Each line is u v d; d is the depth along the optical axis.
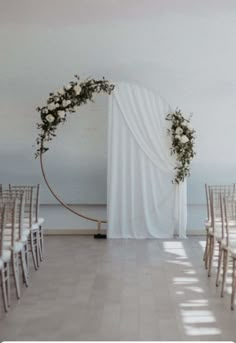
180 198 8.80
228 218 5.80
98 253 7.71
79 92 8.29
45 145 9.21
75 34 8.95
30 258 7.47
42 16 8.90
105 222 9.16
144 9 8.88
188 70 9.02
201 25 8.90
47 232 9.47
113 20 8.91
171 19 8.90
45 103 9.15
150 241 8.65
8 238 5.61
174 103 9.12
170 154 8.73
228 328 4.53
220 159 9.20
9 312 4.96
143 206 8.80
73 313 4.93
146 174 8.80
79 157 9.23
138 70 9.04
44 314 4.90
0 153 9.28
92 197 9.36
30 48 9.00
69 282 6.06
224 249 5.55
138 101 8.73
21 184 9.35
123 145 8.75
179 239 8.82
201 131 9.16
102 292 5.64
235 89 9.05
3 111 9.20
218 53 8.98
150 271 6.60
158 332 4.43
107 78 9.05
